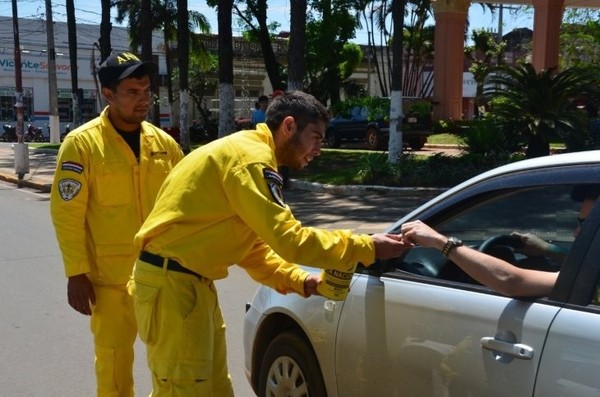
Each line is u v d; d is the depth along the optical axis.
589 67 14.04
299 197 13.96
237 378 4.94
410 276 3.01
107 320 3.51
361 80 45.81
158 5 29.56
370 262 2.73
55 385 4.82
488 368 2.47
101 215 3.46
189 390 2.76
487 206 2.95
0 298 6.93
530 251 2.85
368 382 3.06
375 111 23.03
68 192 3.36
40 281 7.60
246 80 41.88
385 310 2.99
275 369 3.79
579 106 16.77
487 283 2.55
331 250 2.62
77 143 3.41
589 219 2.40
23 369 5.11
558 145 18.69
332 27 24.88
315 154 2.87
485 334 2.52
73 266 3.35
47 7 30.61
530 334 2.37
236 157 2.69
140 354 5.43
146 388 4.82
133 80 3.42
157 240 2.80
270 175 2.65
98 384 3.59
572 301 2.33
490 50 44.22
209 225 2.76
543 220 2.76
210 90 38.69
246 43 41.25
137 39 30.53
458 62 27.25
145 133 3.60
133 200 3.50
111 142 3.48
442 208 3.09
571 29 30.97
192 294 2.78
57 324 6.11
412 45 37.81
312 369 3.47
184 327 2.75
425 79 40.31
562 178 2.58
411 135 21.75
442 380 2.66
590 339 2.19
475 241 3.04
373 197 13.52
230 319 6.18
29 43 41.31
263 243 3.13
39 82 41.78
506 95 14.45
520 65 14.61
